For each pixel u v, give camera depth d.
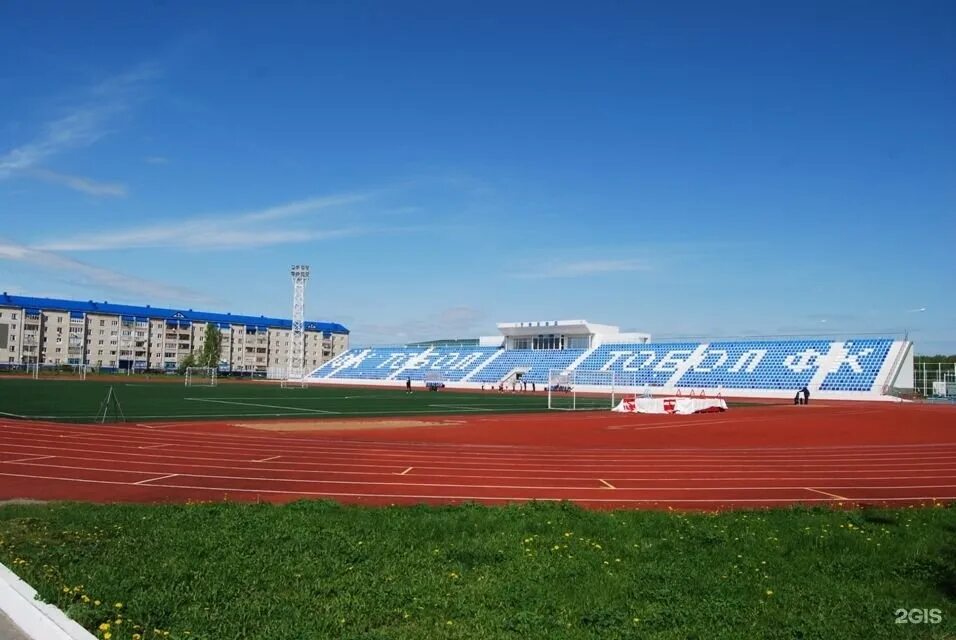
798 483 20.16
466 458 24.11
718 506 16.47
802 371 83.44
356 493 17.25
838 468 23.44
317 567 9.48
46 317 134.62
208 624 7.17
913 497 18.16
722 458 25.53
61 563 9.22
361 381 118.69
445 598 8.27
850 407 63.03
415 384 111.12
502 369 109.94
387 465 22.02
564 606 8.20
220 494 16.75
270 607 7.73
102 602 7.62
